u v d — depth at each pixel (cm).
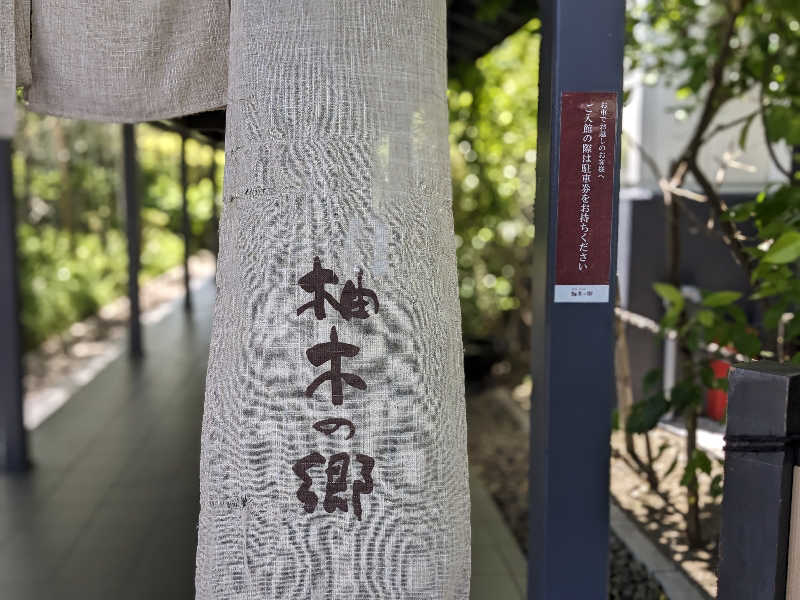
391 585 139
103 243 1252
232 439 138
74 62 175
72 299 1015
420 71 144
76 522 403
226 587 140
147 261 1526
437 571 141
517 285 730
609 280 203
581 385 206
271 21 140
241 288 139
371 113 138
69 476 471
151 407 639
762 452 166
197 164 1508
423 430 139
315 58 139
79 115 178
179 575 344
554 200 201
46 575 345
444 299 145
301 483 137
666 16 409
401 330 137
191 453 517
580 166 200
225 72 176
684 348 345
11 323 470
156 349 893
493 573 346
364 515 138
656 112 545
